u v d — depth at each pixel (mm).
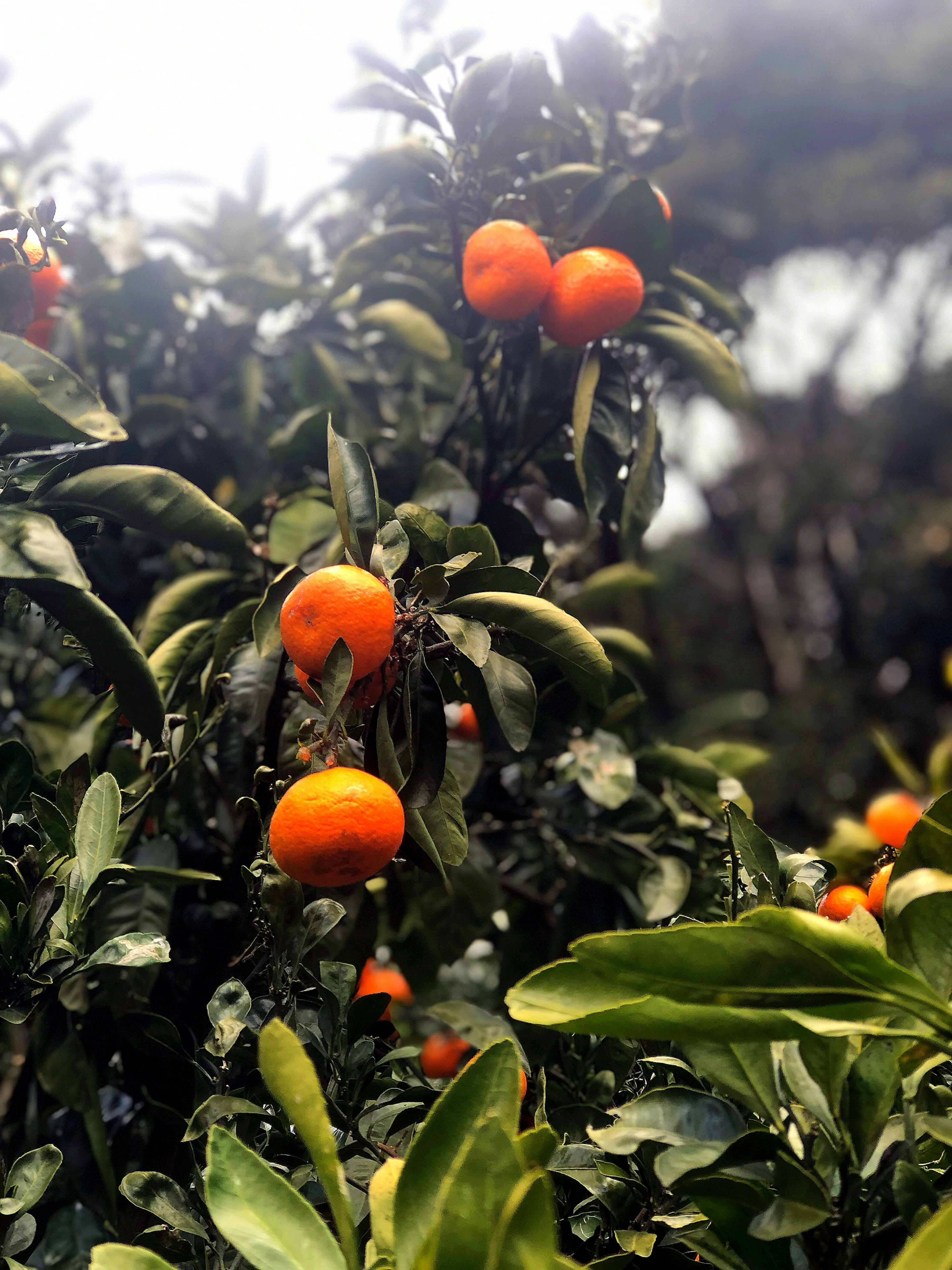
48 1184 437
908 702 3480
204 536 529
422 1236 315
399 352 980
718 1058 377
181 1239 438
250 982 486
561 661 483
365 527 464
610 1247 431
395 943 722
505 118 622
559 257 621
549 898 775
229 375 950
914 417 3984
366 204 800
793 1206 342
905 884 351
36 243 603
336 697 405
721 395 672
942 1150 406
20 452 494
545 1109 508
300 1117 330
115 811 457
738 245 3580
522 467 703
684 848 713
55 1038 550
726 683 3635
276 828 413
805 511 3850
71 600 475
